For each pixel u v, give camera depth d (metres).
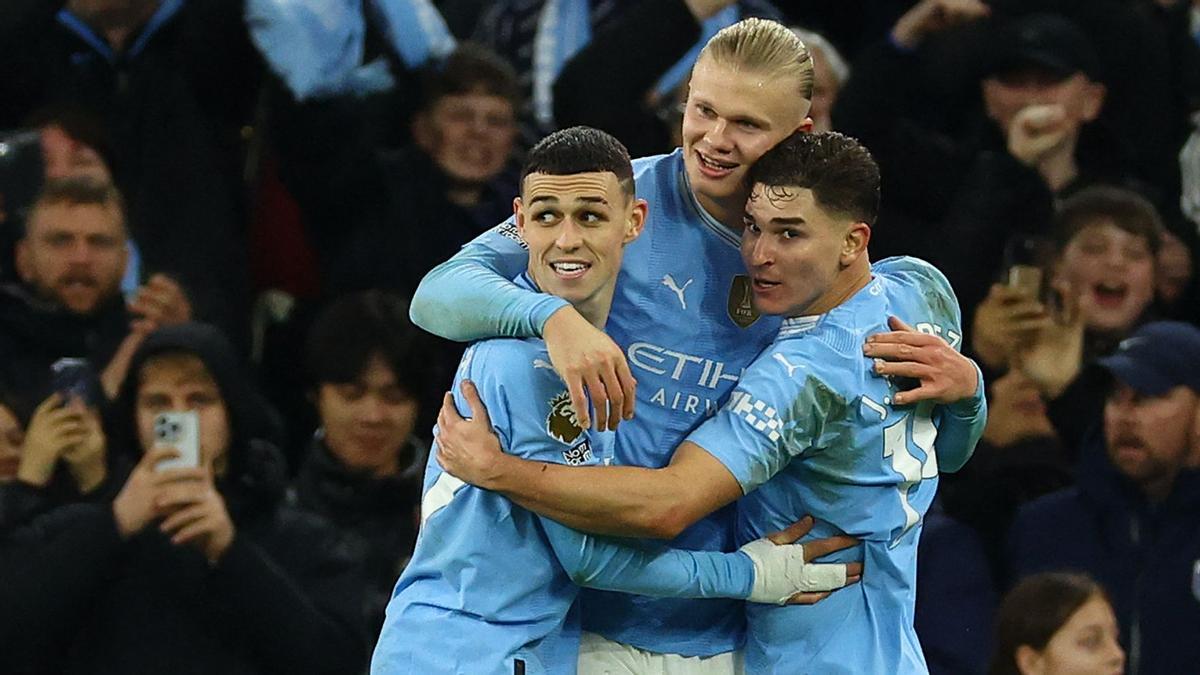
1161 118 26.42
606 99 24.28
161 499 20.58
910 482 16.30
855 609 16.36
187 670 20.48
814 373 15.69
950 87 25.27
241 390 21.28
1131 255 23.92
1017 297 23.70
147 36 23.73
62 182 22.30
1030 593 21.33
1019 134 24.86
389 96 24.48
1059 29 25.06
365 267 23.83
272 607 20.61
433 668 15.53
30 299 22.12
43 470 21.02
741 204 16.03
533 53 25.84
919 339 16.11
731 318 16.30
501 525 15.52
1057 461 23.03
